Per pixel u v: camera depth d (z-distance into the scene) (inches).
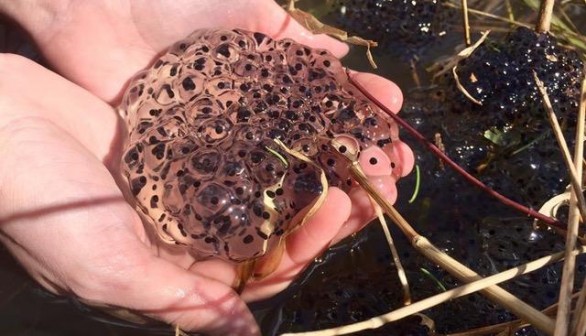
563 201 9.9
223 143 10.1
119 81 12.2
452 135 12.1
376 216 10.4
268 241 9.6
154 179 10.0
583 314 7.8
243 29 12.3
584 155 11.6
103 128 11.4
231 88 10.7
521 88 11.6
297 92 10.9
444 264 9.1
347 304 10.3
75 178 9.7
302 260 10.0
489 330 9.1
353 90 11.2
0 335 10.2
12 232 9.8
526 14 13.9
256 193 9.7
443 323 10.0
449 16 13.8
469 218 11.4
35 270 10.2
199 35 11.6
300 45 11.4
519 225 11.2
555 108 11.6
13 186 9.6
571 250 8.3
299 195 9.7
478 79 11.9
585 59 12.7
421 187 11.8
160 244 10.4
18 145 9.9
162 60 11.2
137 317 9.9
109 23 12.3
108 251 9.4
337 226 9.6
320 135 10.4
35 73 11.1
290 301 10.5
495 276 8.5
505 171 11.7
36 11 12.4
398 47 13.5
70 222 9.4
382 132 10.6
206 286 9.5
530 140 11.7
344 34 12.0
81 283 9.6
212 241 9.7
